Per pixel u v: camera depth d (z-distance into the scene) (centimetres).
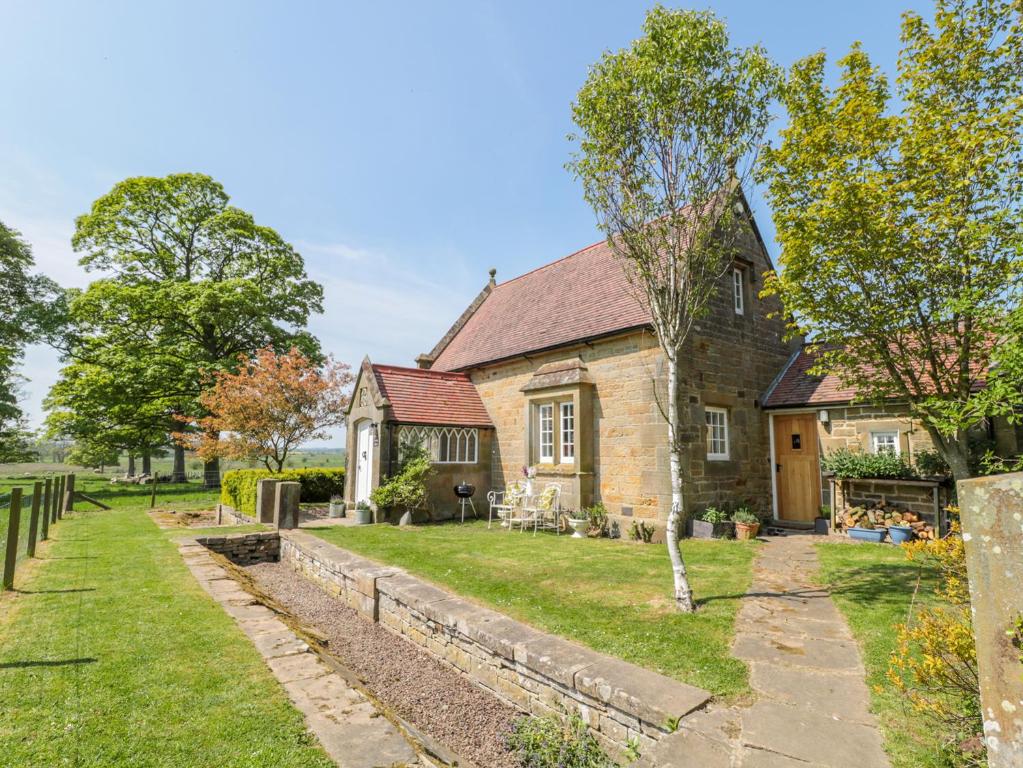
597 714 378
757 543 935
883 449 1037
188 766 275
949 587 352
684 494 1003
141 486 2614
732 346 1170
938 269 624
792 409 1157
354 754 289
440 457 1372
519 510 1217
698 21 562
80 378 2275
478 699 492
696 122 571
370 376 1368
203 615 530
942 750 277
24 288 2547
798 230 705
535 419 1307
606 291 1260
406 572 736
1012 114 570
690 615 531
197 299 2220
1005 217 584
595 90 594
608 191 603
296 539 1002
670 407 591
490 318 1762
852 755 280
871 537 944
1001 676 161
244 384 1730
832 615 523
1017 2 585
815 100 713
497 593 623
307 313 2720
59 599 581
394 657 593
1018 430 854
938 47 623
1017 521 162
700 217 588
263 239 2614
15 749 287
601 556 834
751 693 358
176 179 2514
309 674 396
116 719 324
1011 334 504
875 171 652
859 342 721
